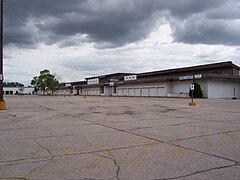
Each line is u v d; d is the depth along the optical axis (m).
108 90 85.94
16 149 6.73
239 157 5.82
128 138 8.17
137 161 5.53
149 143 7.39
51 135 8.85
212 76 46.50
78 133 9.22
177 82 56.47
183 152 6.30
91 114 16.86
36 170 4.95
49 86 114.00
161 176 4.57
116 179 4.43
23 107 24.62
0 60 20.83
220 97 50.09
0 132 9.54
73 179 4.44
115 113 17.53
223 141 7.62
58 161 5.56
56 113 17.77
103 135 8.77
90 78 103.69
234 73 54.91
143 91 66.38
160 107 23.56
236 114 16.23
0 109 20.97
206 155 6.01
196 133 9.05
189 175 4.61
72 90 118.94
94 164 5.33
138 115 15.95
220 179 4.40
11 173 4.77
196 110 19.72
